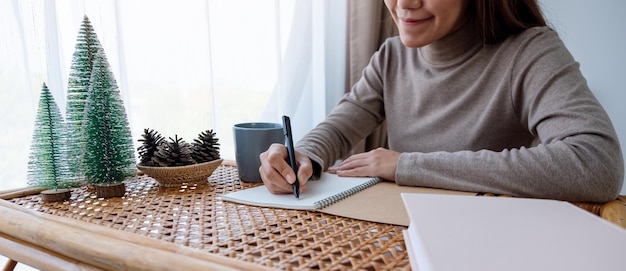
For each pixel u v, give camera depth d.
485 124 0.85
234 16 1.22
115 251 0.36
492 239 0.34
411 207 0.43
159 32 1.03
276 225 0.46
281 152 0.62
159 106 1.05
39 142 0.56
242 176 0.68
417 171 0.63
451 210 0.42
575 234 0.36
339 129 0.94
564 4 1.71
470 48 0.86
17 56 0.80
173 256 0.34
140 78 1.01
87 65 0.59
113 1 0.92
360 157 0.72
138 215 0.50
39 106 0.56
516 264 0.30
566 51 0.77
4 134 0.80
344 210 0.50
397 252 0.38
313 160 0.68
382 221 0.46
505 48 0.82
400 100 1.01
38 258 0.42
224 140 1.23
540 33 0.80
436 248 0.32
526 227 0.38
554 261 0.30
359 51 1.58
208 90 1.13
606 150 0.58
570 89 0.68
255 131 0.66
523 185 0.57
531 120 0.73
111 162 0.58
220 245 0.39
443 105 0.92
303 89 1.49
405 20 0.78
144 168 0.62
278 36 1.33
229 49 1.22
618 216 0.49
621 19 1.61
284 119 0.65
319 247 0.39
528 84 0.75
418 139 0.96
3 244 0.46
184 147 0.65
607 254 0.32
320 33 1.51
